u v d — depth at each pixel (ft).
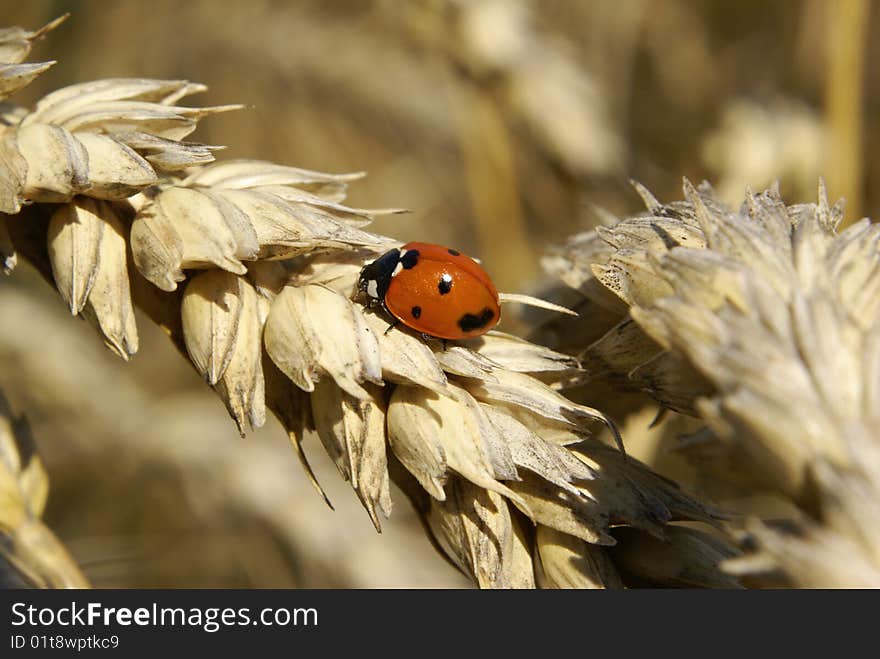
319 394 0.45
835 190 0.74
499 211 0.83
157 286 0.45
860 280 0.42
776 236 0.43
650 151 0.98
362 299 0.46
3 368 0.85
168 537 0.79
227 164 0.47
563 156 0.81
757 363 0.41
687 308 0.41
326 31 0.93
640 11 1.05
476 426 0.44
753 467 0.41
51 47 0.93
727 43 1.05
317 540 0.75
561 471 0.44
